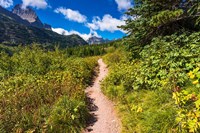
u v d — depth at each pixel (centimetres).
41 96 1034
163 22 1260
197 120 506
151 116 676
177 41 1145
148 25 1341
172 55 962
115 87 1115
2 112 841
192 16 1273
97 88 1430
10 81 1327
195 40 1058
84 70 1819
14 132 723
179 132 555
